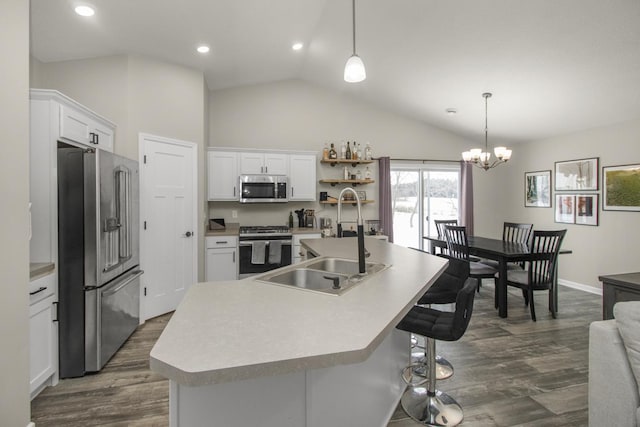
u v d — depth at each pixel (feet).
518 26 10.06
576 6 8.82
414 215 19.92
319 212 18.13
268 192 15.94
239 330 3.57
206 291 5.11
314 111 18.02
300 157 16.72
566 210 16.78
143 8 9.18
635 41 9.50
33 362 7.14
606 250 14.98
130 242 10.11
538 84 12.78
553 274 12.32
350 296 4.82
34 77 10.78
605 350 5.16
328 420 4.15
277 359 2.91
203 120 13.91
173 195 12.70
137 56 11.67
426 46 12.21
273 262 15.06
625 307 4.98
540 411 6.87
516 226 15.79
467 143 20.33
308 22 11.70
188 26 10.47
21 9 5.63
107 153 8.57
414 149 19.51
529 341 10.28
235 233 14.87
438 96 15.83
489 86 13.79
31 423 5.89
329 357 3.01
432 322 6.39
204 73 14.34
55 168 7.89
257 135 17.21
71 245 8.05
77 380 8.02
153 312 11.99
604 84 11.84
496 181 20.61
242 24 10.93
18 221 5.58
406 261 7.59
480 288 16.34
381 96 17.56
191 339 3.34
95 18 9.33
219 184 15.65
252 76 16.01
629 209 14.08
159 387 7.74
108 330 8.76
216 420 3.50
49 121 7.79
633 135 13.98
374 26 11.78
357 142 18.66
